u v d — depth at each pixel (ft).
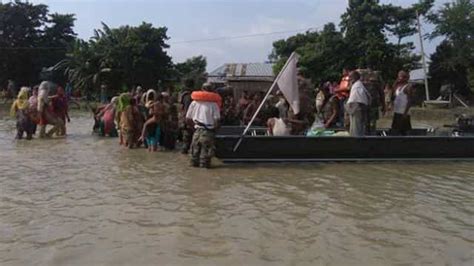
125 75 150.92
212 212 23.00
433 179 31.55
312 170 34.27
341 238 19.63
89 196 25.79
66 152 41.91
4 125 68.18
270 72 170.50
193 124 36.32
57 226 20.66
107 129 54.34
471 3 151.12
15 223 21.03
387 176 32.37
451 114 100.42
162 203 24.49
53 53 184.03
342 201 25.44
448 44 153.69
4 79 181.06
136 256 17.43
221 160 37.24
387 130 44.73
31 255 17.42
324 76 138.31
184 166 35.37
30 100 52.44
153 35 155.22
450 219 22.45
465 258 17.58
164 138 43.57
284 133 39.60
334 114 45.14
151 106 43.73
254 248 18.38
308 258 17.46
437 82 156.15
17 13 180.45
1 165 34.99
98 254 17.57
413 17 143.74
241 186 28.71
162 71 154.71
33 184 28.58
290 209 23.76
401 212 23.52
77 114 100.22
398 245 18.90
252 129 46.32
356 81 39.73
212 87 36.04
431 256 17.76
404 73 42.37
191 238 19.38
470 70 142.10
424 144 38.55
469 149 39.11
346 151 37.73
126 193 26.53
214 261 17.06
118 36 154.20
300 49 147.33
